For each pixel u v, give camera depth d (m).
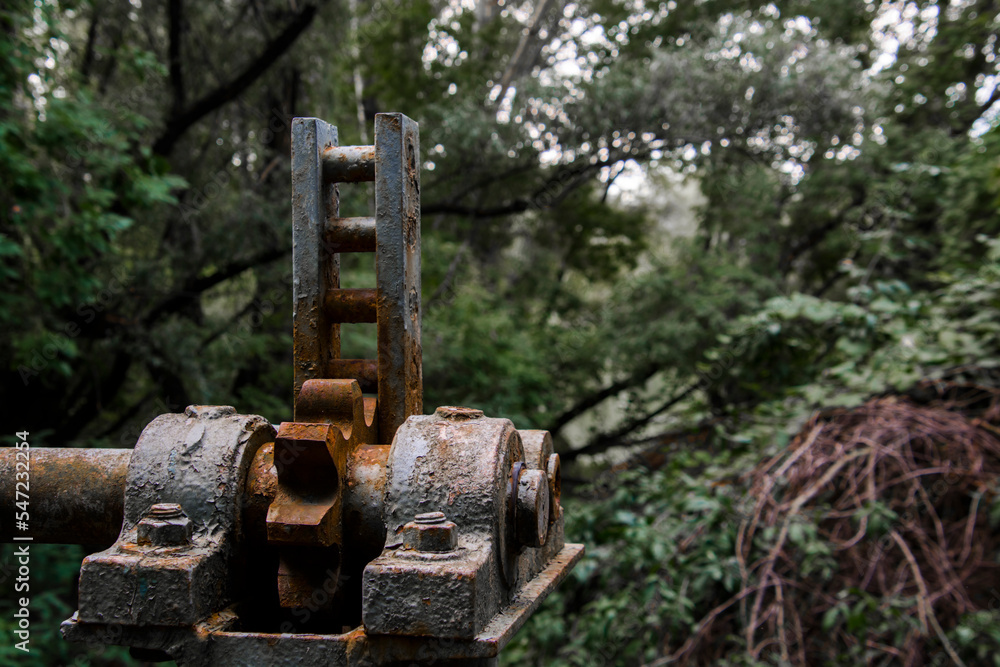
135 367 7.83
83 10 5.71
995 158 5.60
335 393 1.02
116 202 5.79
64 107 4.18
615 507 4.13
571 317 12.11
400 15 10.02
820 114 7.64
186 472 0.99
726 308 8.91
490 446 0.94
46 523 1.07
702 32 9.45
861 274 4.81
